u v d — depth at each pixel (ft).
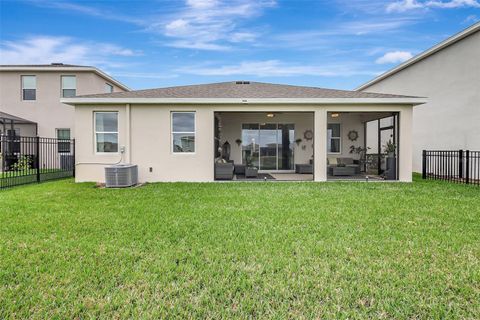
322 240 12.14
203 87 40.40
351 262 10.02
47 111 49.70
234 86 41.91
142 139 31.53
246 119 46.09
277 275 9.07
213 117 31.68
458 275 9.07
